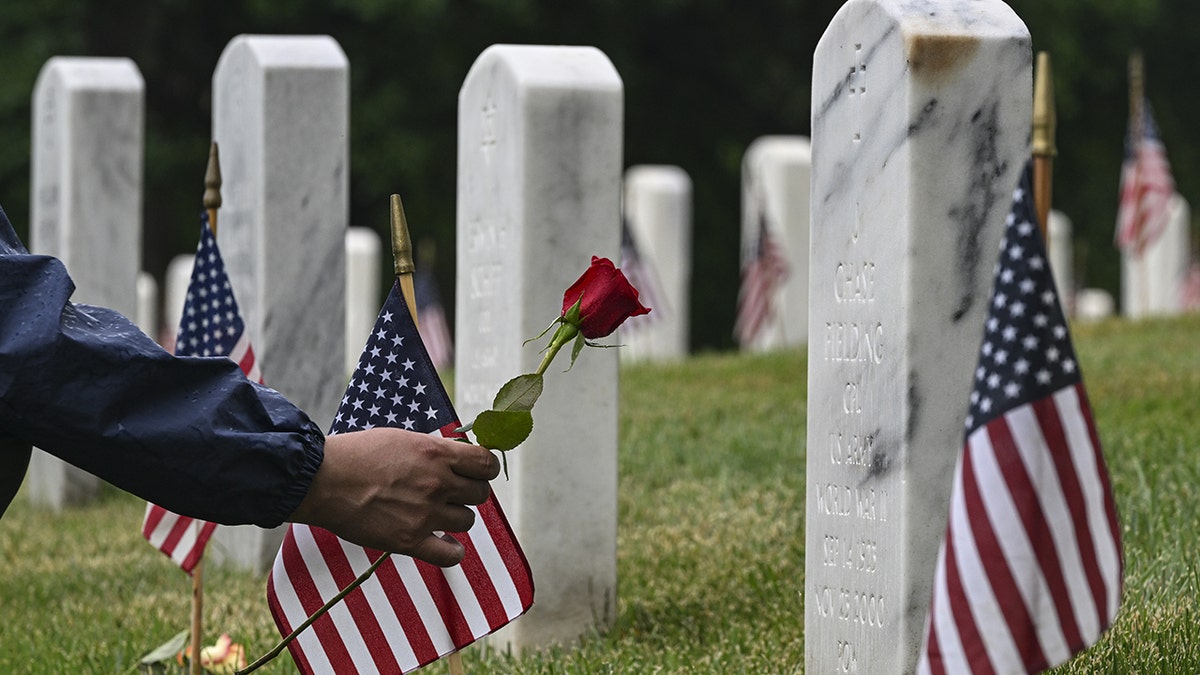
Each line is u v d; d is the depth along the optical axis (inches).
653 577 465.1
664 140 2156.7
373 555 285.7
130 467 194.1
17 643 443.8
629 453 642.8
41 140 761.6
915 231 305.0
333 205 557.3
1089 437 223.6
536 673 381.7
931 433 309.4
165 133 1918.1
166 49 1895.9
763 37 2102.6
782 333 1277.1
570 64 422.9
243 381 202.4
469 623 286.5
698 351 2218.3
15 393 187.0
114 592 522.3
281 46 557.6
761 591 427.2
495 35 1935.3
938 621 223.8
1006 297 226.4
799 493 534.0
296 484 202.8
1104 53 2306.8
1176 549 390.9
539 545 419.5
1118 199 2361.0
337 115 556.1
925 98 303.7
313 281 555.2
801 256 1279.5
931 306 307.4
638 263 1216.8
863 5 317.7
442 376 1007.0
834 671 334.6
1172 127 2459.4
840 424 330.0
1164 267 1577.3
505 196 423.8
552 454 419.8
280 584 286.0
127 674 394.9
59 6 1779.0
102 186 719.1
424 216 1973.4
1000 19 311.9
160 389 196.5
